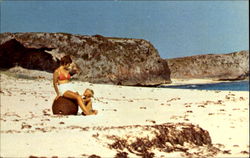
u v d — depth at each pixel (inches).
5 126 485.1
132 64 2272.4
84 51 2185.0
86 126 494.3
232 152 472.1
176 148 457.4
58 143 406.9
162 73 2415.1
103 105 782.5
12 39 1695.4
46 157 364.8
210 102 839.1
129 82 2219.5
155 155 426.0
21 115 617.6
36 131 451.8
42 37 2142.0
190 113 709.3
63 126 489.7
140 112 705.0
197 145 485.7
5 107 703.7
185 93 1012.5
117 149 418.3
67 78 591.2
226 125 614.5
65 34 2210.9
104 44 2263.8
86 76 2106.3
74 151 388.8
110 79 2160.4
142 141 439.8
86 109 579.8
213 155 449.7
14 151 374.3
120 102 839.7
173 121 628.7
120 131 450.6
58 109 581.0
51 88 1039.0
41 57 1771.7
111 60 2217.0
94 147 406.6
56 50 2122.3
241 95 946.7
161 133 462.3
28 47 1721.2
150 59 2369.6
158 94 1006.4
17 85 1053.2
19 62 1736.0
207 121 639.8
